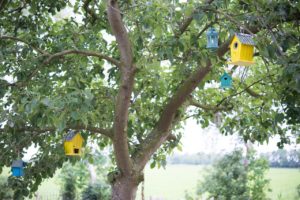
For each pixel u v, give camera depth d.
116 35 4.21
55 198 10.41
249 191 8.32
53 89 4.71
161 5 3.78
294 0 3.66
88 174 10.55
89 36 4.88
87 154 5.48
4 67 4.69
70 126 4.39
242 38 3.54
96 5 5.04
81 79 4.55
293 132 5.77
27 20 5.04
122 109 4.36
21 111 3.99
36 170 4.86
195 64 4.97
